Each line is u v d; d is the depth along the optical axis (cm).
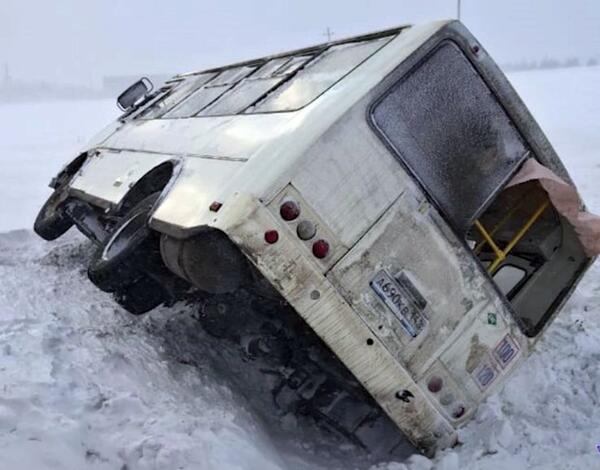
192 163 458
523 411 431
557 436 406
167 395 406
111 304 579
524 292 497
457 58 415
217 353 534
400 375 387
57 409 345
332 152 378
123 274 459
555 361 497
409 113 400
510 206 503
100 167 674
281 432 463
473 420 414
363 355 382
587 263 491
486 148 416
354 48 481
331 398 461
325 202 374
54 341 438
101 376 403
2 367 380
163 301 487
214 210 374
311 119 392
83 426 332
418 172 397
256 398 495
